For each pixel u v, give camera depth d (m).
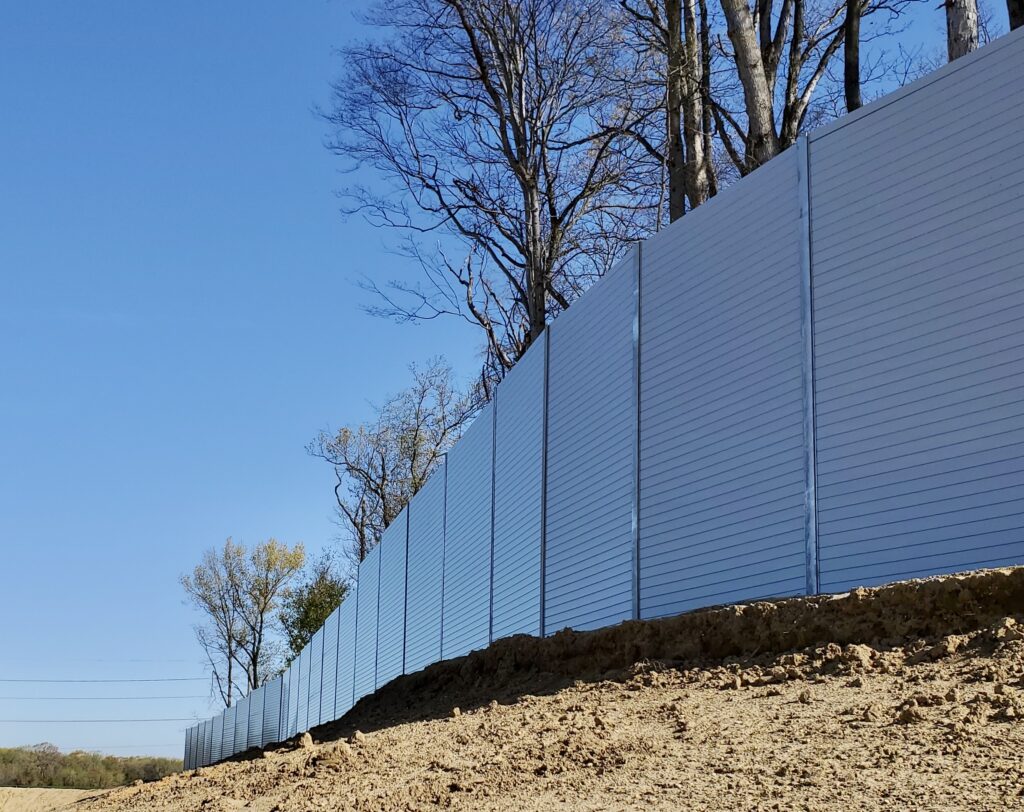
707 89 24.22
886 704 6.68
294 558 74.94
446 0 28.19
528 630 17.70
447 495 24.94
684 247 13.87
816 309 11.55
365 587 34.88
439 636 24.50
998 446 9.55
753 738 6.56
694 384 13.27
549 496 17.22
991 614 7.61
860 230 11.23
